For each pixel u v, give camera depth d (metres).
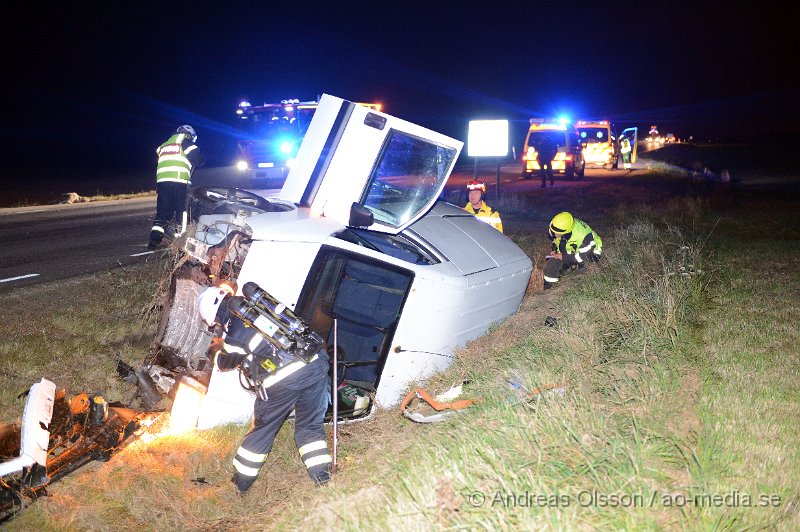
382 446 4.82
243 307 4.48
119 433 5.01
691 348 5.66
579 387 4.70
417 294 5.75
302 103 18.80
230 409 5.16
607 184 23.61
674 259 8.56
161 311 6.64
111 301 7.70
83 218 13.63
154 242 7.92
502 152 15.70
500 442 3.98
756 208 17.08
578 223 8.66
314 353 4.55
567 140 25.00
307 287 5.30
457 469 3.74
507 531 3.20
